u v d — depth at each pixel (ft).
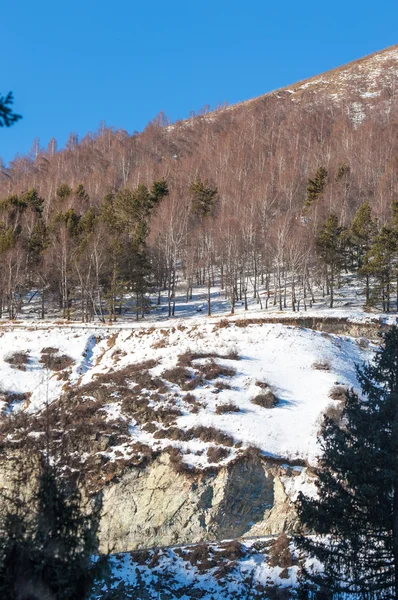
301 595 67.77
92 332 181.88
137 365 154.71
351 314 185.78
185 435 122.93
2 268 231.91
